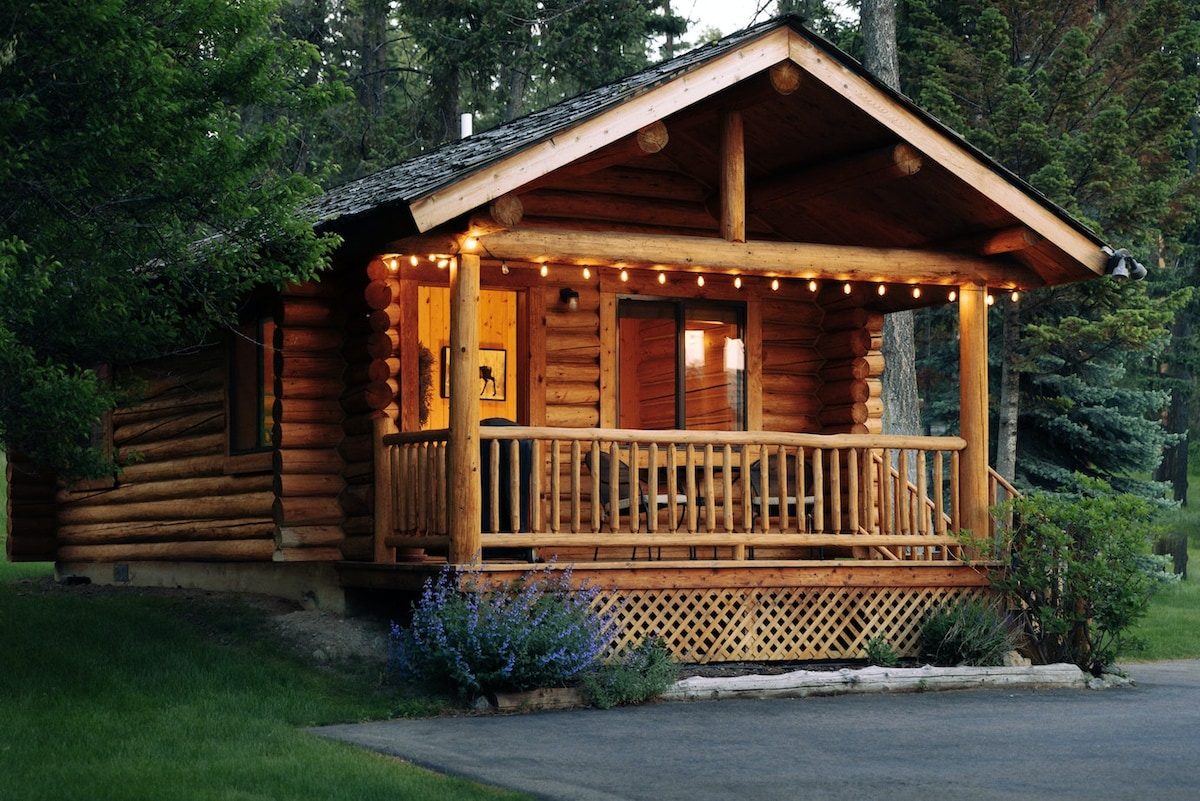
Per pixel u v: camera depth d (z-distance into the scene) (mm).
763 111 13102
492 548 12648
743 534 12625
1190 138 24000
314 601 13914
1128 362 30500
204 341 14906
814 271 13031
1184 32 21922
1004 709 10758
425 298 14422
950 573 13250
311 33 33156
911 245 14734
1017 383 21828
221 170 11734
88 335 12508
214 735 9484
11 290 10492
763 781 7926
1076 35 21359
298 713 10453
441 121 31188
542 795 7570
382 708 10656
